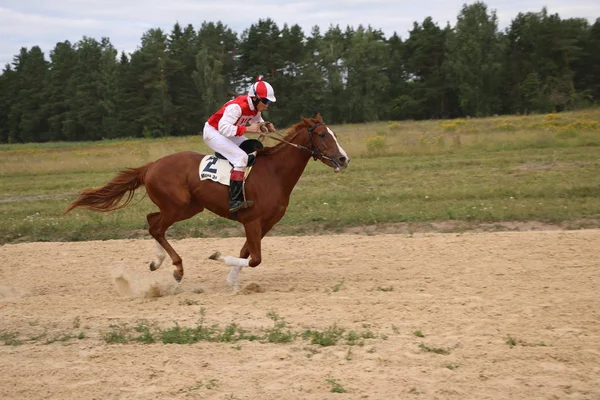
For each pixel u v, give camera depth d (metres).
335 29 86.94
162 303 7.82
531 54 75.69
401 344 5.88
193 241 11.59
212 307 7.49
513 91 76.12
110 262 10.27
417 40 85.88
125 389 5.14
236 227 12.75
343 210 13.46
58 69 90.44
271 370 5.38
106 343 6.30
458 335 6.09
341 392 4.91
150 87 71.44
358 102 77.75
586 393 4.82
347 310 7.05
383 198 14.77
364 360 5.54
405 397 4.80
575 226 11.55
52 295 8.44
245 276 8.99
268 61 72.25
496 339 5.95
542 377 5.10
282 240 11.30
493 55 75.50
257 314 7.05
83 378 5.40
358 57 77.44
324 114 78.31
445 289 7.80
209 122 8.27
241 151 8.03
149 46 72.38
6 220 14.42
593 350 5.59
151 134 71.44
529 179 16.44
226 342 6.16
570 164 18.61
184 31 90.69
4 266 10.20
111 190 8.77
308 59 73.38
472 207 12.99
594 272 8.25
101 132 82.00
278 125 71.69
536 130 29.39
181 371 5.46
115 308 7.67
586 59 76.38
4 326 7.01
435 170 19.36
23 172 26.45
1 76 96.00
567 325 6.27
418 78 85.25
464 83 74.88
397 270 8.90
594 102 69.19
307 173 20.33
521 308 6.85
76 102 83.06
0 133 95.56
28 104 90.38
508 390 4.88
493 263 8.98
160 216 8.64
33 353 6.08
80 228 13.12
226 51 86.62
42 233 13.04
